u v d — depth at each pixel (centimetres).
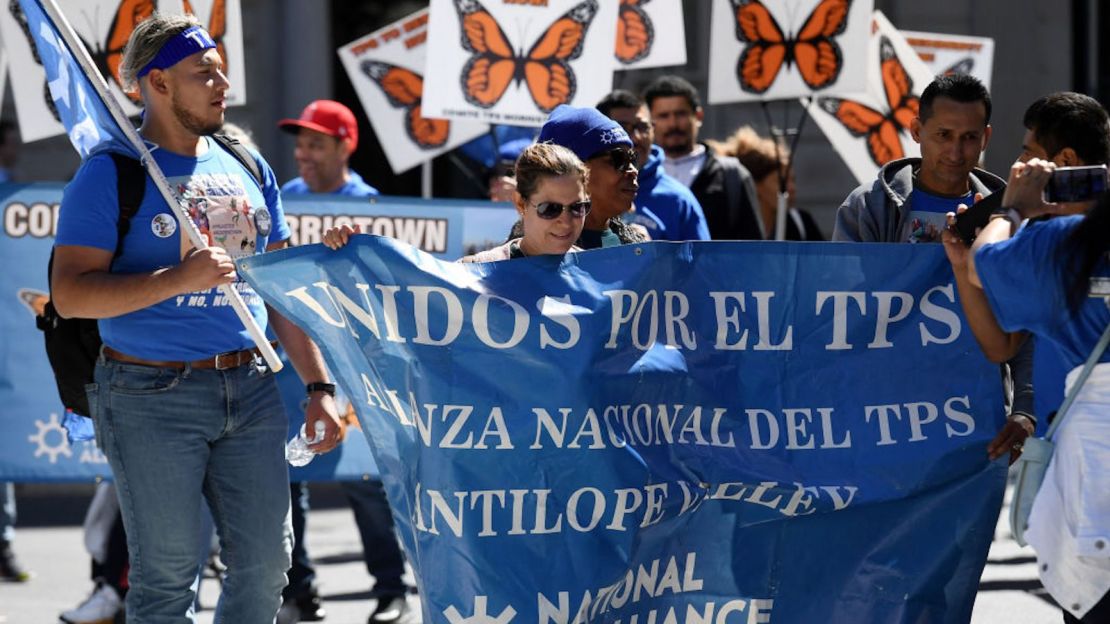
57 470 801
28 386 801
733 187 883
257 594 557
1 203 794
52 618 844
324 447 566
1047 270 445
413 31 990
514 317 491
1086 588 450
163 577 538
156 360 533
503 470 490
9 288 798
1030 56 1483
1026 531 465
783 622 523
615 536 494
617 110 739
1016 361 549
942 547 529
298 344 572
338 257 495
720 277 519
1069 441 452
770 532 520
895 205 598
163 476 533
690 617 516
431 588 491
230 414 542
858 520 525
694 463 512
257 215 554
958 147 585
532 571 489
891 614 529
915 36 1034
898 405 528
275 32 1455
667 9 913
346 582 954
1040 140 529
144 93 537
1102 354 447
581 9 839
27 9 544
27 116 764
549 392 491
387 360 495
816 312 525
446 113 838
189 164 539
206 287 508
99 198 520
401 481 499
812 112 964
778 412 522
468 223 829
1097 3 1484
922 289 528
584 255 502
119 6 738
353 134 955
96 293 509
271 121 1459
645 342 507
